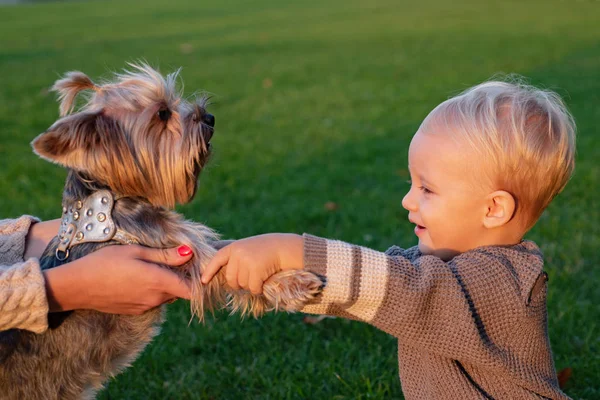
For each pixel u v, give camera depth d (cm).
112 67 1498
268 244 238
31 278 228
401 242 539
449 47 1778
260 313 309
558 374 361
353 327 425
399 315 226
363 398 355
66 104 308
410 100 1128
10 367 259
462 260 240
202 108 337
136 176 292
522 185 240
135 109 299
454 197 242
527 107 241
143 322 291
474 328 225
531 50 1669
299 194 669
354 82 1314
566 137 243
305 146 855
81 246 275
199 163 324
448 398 237
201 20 2736
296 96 1187
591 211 604
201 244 301
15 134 895
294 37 2102
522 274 239
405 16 2700
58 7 3609
